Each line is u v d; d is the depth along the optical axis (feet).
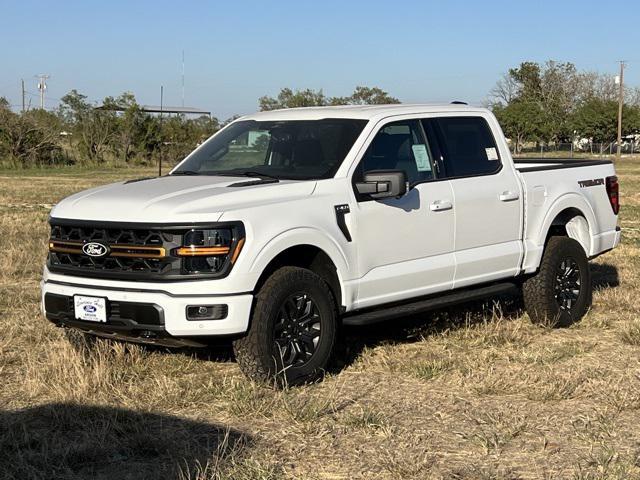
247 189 20.71
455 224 24.43
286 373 20.39
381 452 16.70
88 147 188.75
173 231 19.42
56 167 181.78
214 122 213.46
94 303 20.10
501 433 17.65
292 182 21.53
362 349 24.58
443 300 24.12
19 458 16.19
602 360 23.53
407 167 23.75
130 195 20.93
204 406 19.39
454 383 21.17
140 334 19.89
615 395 19.72
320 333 21.11
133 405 19.21
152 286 19.48
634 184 115.96
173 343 19.85
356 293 22.07
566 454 16.62
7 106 180.34
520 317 28.78
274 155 23.45
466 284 24.93
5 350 23.99
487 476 15.44
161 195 20.63
